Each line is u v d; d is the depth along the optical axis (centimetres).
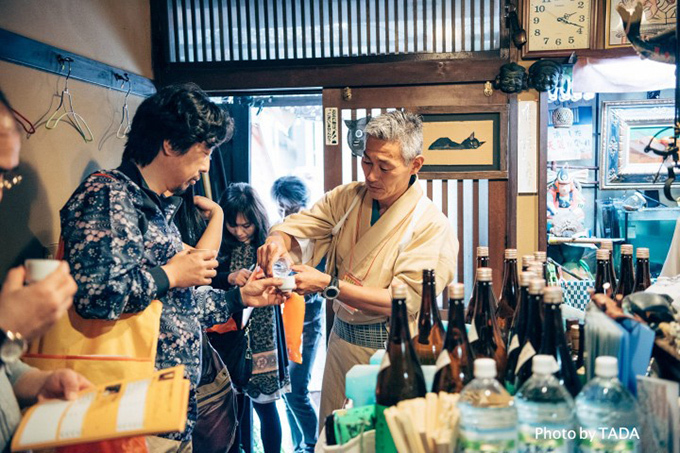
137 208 170
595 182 455
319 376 505
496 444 99
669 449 103
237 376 282
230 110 410
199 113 173
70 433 108
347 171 337
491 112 323
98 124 275
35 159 228
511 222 327
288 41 338
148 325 161
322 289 209
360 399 141
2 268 210
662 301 131
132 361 150
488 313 150
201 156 180
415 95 328
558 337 126
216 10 338
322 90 335
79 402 117
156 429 108
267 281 201
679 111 184
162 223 179
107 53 287
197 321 188
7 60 212
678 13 183
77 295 152
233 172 412
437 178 329
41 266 112
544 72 314
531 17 320
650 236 439
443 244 218
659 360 128
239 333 282
